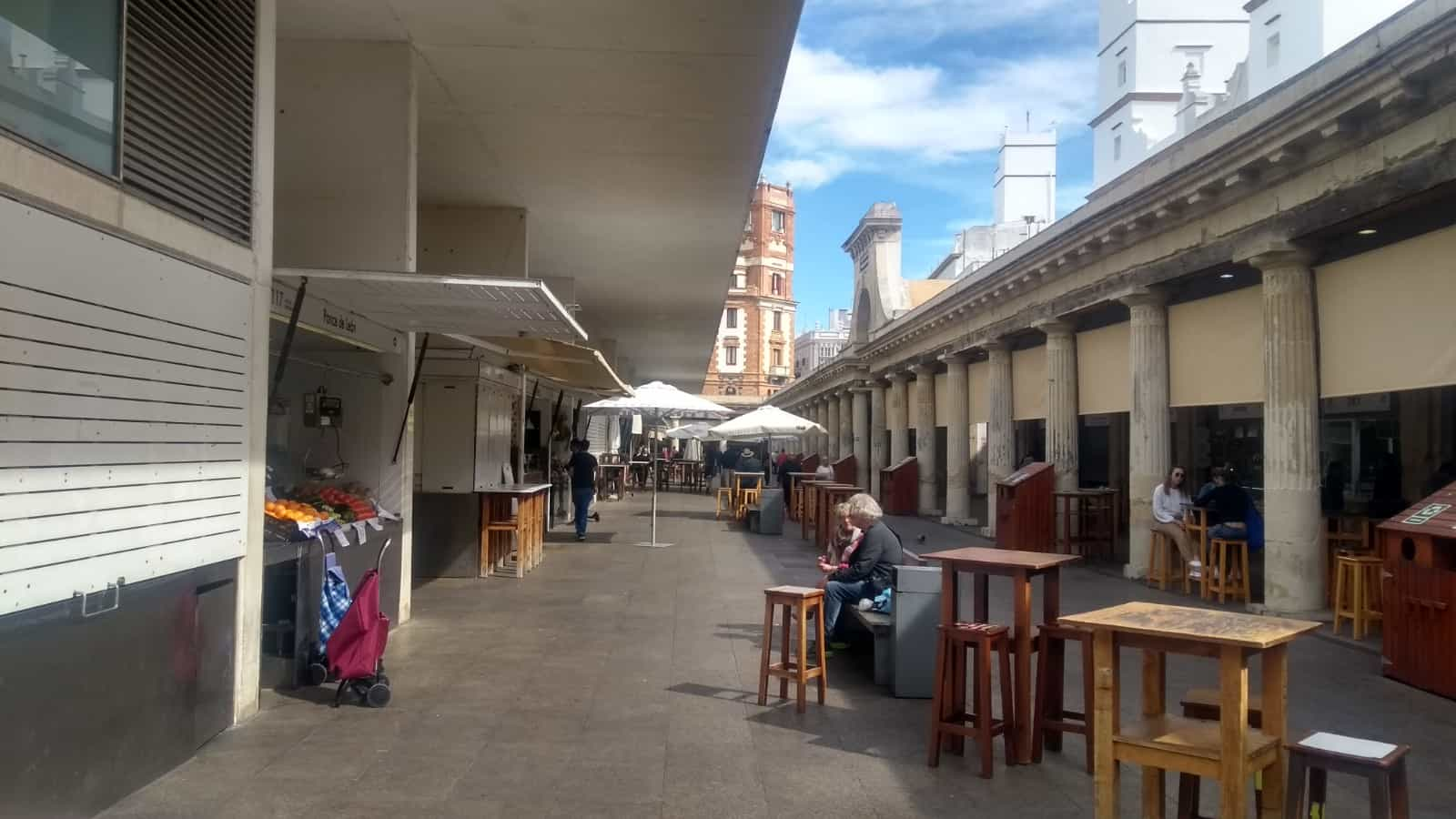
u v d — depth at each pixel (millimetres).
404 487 9406
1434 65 8164
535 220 14930
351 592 8070
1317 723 6602
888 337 29062
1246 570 11539
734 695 6988
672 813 4762
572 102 10094
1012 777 5375
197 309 5371
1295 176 10336
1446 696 7176
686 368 43594
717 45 8703
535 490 13281
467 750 5652
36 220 4059
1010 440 20312
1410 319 9492
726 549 16828
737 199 13688
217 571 5723
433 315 8172
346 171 8664
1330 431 19859
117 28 4676
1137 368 14039
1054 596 5805
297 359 7953
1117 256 14469
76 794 4359
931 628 7008
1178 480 13062
